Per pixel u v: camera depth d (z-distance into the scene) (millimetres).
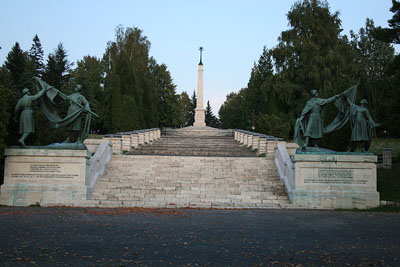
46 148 19219
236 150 33219
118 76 47719
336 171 19141
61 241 10336
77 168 19188
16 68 55438
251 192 20203
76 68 73250
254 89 72750
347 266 8484
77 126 19922
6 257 8711
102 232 11539
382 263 8727
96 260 8641
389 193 21078
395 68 28781
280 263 8617
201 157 26016
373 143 46750
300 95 53719
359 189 19031
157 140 42812
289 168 20297
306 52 52156
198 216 15023
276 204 18703
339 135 25828
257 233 11812
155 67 82125
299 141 20031
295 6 55156
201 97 62250
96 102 60438
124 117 45000
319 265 8523
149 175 22625
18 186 18781
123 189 20422
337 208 18672
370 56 66375
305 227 13000
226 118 104062
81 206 17984
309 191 18781
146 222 13383
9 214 14961
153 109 61875
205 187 20828
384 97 64125
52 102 19641
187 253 9328
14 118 19734
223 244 10305
